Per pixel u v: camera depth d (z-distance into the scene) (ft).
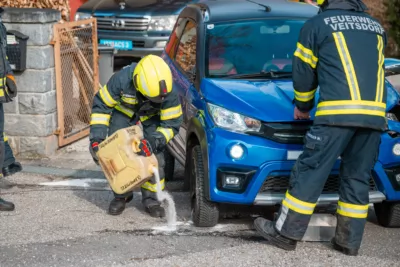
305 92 36.24
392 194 38.45
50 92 56.24
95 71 63.00
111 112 41.91
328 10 36.04
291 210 35.73
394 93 40.83
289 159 37.27
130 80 40.37
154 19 81.97
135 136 39.45
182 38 49.44
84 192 47.62
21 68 54.08
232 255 35.94
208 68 43.09
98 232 39.45
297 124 37.45
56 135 57.67
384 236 39.73
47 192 47.39
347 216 36.24
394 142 38.17
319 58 35.24
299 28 45.91
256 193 37.45
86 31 61.52
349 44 34.91
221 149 37.55
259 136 37.45
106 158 39.88
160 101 38.78
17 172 51.96
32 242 37.63
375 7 93.91
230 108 38.34
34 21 54.13
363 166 35.86
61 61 57.67
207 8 47.57
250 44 44.57
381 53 35.58
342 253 36.65
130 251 36.35
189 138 42.39
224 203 39.40
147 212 43.42
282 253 36.40
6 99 43.96
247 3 49.01
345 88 34.40
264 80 42.34
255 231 39.99
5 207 42.91
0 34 43.47
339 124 34.27
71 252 36.19
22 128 56.03
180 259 35.22
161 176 42.70
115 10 82.84
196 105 41.19
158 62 38.99
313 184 35.29
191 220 41.93
